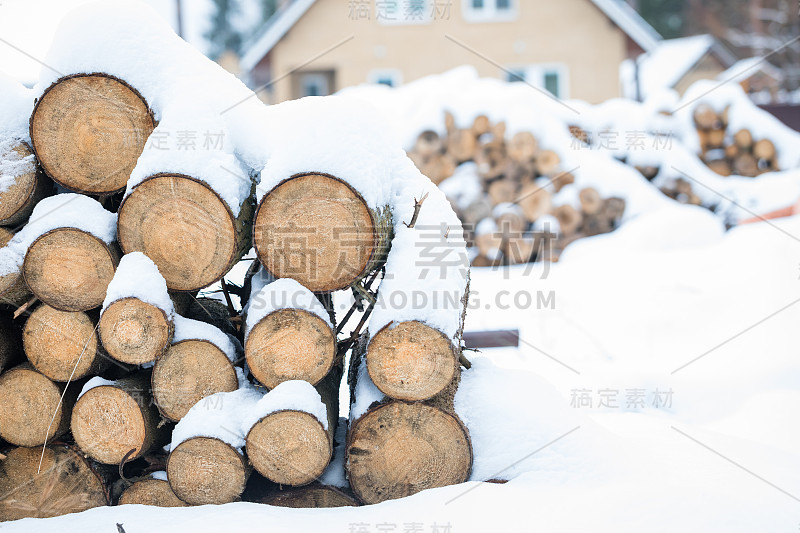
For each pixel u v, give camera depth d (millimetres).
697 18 25703
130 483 3023
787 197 9672
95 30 2945
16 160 3027
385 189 2994
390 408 2873
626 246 8289
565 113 9883
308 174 2773
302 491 2902
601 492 2658
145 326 2820
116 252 2959
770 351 5016
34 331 3033
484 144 9188
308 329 2812
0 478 3121
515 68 15680
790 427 4059
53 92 2922
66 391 3104
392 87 15414
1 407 3088
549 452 2949
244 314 3229
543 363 5328
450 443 2883
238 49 33250
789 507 2602
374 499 2883
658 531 2379
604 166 9430
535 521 2471
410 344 2777
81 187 2994
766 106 15523
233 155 2945
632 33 15688
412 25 15367
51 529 2684
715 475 2934
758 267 6238
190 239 2861
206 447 2826
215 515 2664
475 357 3510
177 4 18719
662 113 10750
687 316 5895
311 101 3320
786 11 23734
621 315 6121
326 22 15320
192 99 2924
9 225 3125
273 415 2773
